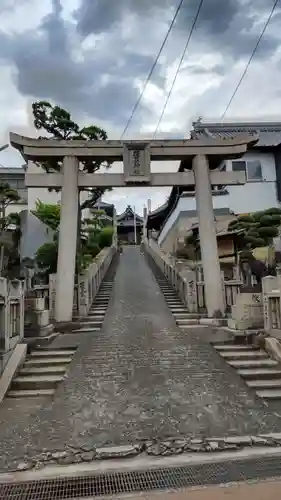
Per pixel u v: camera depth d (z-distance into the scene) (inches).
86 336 453.1
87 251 1029.8
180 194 1093.1
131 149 578.2
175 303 665.0
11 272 866.8
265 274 649.0
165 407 264.8
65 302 534.9
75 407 267.7
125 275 994.7
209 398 278.8
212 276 562.9
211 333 451.5
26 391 303.0
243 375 318.7
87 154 573.6
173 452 203.9
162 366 341.4
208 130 1146.0
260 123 1187.9
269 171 1027.3
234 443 212.8
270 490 162.1
